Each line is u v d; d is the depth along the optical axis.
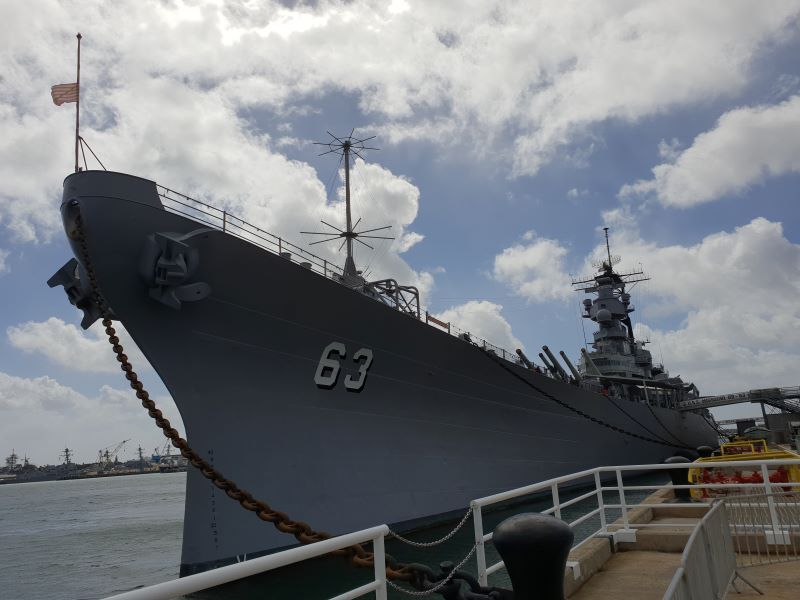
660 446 29.38
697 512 8.03
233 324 10.02
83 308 9.83
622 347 31.97
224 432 9.99
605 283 33.47
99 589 14.09
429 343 13.57
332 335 11.45
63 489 106.44
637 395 29.38
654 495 10.12
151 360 9.39
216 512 9.73
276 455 10.63
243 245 9.68
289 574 10.12
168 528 27.28
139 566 16.92
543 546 2.60
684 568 3.31
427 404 13.92
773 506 6.25
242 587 9.54
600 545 6.04
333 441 11.59
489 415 16.06
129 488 91.94
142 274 8.94
